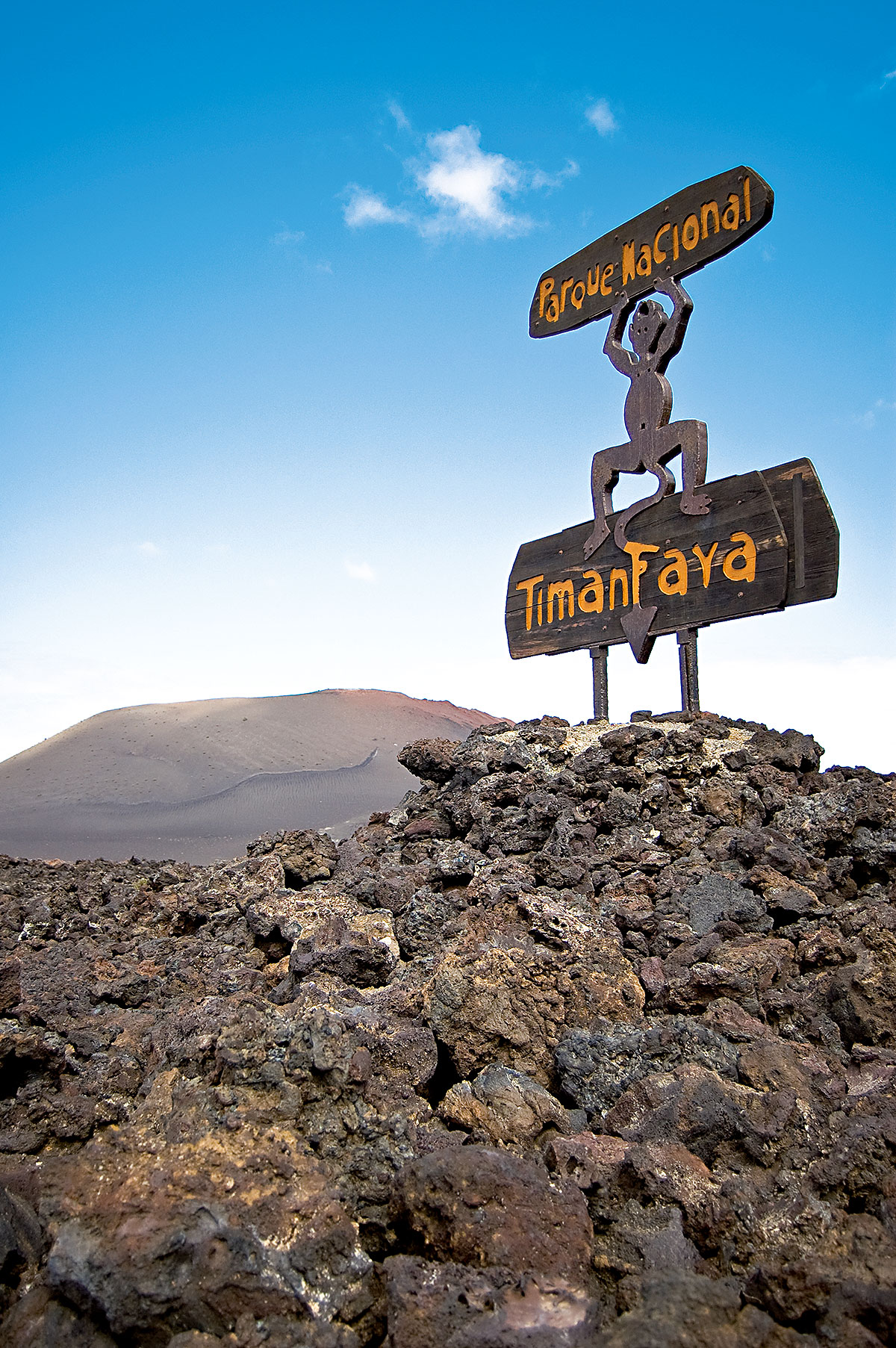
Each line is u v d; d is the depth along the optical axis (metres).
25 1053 5.86
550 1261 3.88
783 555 11.08
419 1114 5.14
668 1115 4.77
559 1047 5.57
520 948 6.11
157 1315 3.71
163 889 11.30
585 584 13.80
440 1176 4.12
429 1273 3.80
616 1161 4.50
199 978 8.13
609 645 13.41
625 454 13.23
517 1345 3.45
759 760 10.14
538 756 11.27
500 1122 5.01
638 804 9.64
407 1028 5.72
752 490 11.50
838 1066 5.59
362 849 11.21
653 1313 3.62
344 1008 6.05
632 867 8.65
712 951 6.88
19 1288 4.19
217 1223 3.88
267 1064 5.08
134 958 8.90
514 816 10.12
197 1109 5.00
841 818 8.55
